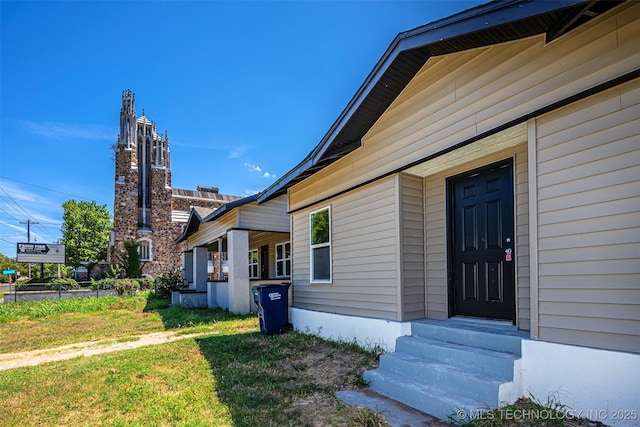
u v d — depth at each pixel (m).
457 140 4.23
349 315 6.10
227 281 12.27
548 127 3.31
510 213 4.32
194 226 15.27
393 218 5.29
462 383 3.36
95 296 18.41
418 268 5.29
